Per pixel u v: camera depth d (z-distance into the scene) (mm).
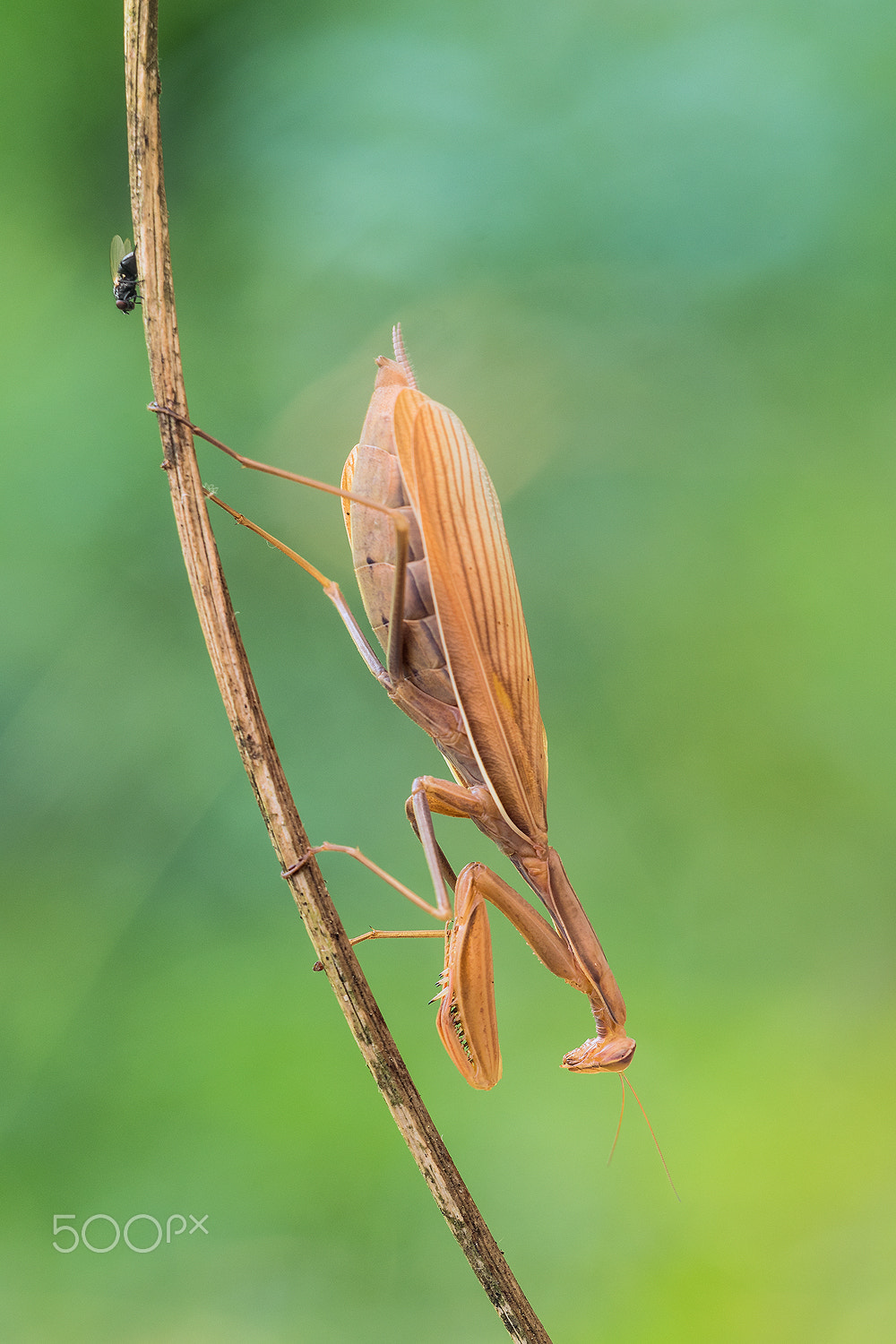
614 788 806
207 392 777
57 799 736
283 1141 665
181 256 776
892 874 747
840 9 654
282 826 563
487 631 569
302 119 666
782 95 653
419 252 663
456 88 661
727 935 760
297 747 773
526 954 743
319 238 667
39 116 852
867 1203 649
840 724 771
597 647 808
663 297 673
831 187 652
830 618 775
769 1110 667
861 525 765
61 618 745
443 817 780
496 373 756
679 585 798
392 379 576
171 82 778
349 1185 660
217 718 768
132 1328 640
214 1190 658
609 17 660
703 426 780
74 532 745
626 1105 671
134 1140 665
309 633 790
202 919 738
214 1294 643
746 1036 703
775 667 790
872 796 759
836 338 707
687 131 655
